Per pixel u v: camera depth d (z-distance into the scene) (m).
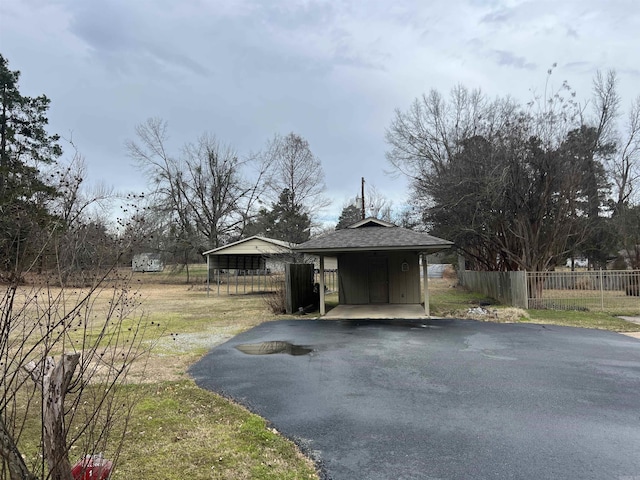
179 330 10.09
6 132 19.69
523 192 15.05
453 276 33.81
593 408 4.43
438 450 3.47
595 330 9.50
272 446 3.61
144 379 5.71
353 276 15.91
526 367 6.16
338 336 9.04
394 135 24.69
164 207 30.97
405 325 10.46
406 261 15.66
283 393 5.08
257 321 11.72
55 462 1.88
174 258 33.03
